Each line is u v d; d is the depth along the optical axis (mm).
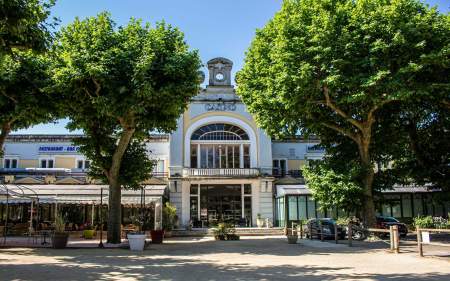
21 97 19641
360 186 24016
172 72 19969
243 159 38031
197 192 37219
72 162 38375
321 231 26109
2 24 10445
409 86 20156
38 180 34094
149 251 18938
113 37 20531
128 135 22344
